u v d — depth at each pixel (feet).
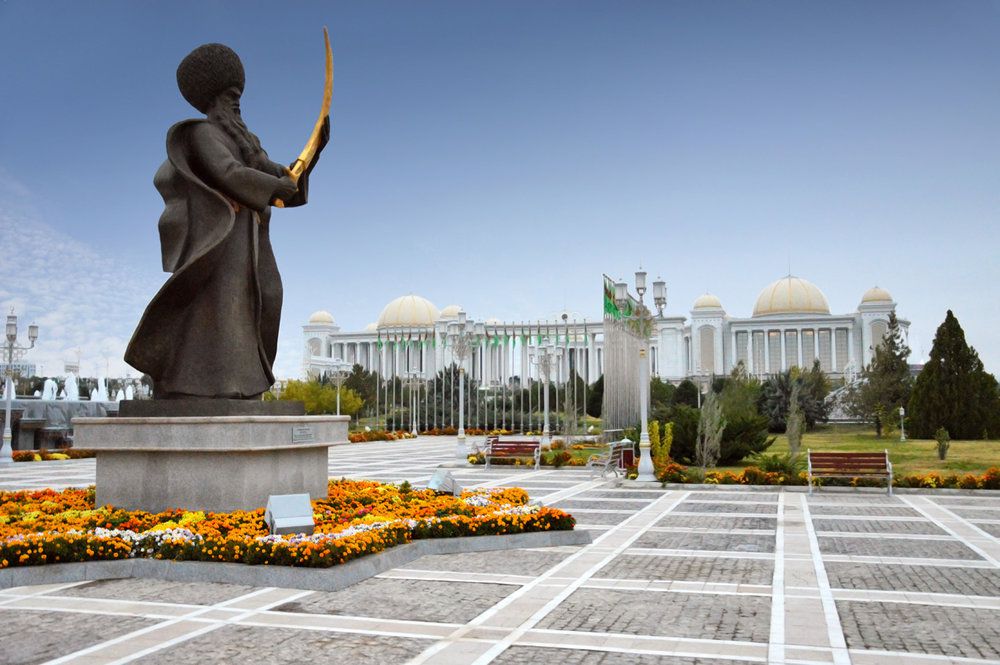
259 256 45.91
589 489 69.05
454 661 21.40
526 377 266.98
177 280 41.24
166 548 32.65
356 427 223.71
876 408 161.17
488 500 46.60
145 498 40.24
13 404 137.80
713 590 29.76
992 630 24.31
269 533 34.22
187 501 39.47
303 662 21.38
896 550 38.37
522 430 184.34
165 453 39.99
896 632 24.09
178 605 27.53
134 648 22.61
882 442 134.62
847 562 35.27
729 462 97.96
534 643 23.03
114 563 32.07
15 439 135.95
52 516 38.19
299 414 44.78
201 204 42.57
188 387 42.14
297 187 45.85
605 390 125.59
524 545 39.17
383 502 44.34
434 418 213.46
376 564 32.78
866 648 22.49
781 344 389.19
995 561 35.50
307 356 386.52
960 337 143.23
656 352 383.04
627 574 32.73
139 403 41.88
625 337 138.92
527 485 72.79
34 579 30.68
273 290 45.96
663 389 195.83
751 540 41.47
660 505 57.31
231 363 42.45
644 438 75.56
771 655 21.86
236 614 26.30
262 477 40.24
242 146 44.29
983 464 90.38
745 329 390.42
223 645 22.90
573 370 168.45
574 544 40.06
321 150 48.93
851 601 27.99
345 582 30.25
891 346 176.35
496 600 28.22
